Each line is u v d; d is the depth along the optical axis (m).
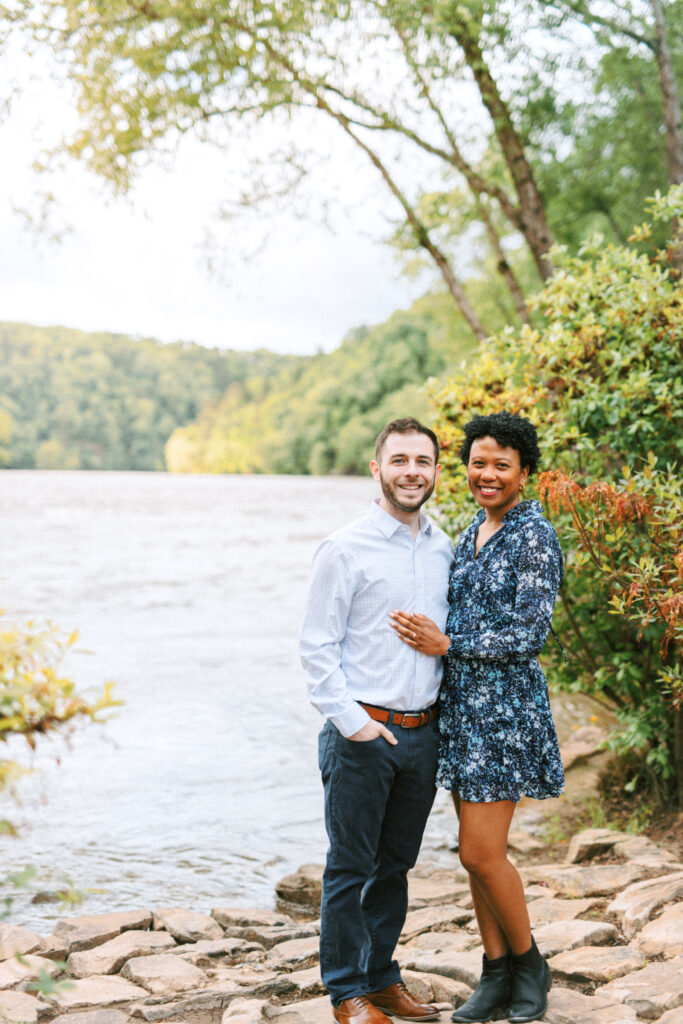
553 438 4.92
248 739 7.72
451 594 2.97
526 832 5.58
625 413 4.82
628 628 5.29
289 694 9.23
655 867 4.28
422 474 2.87
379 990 2.98
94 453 116.31
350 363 89.62
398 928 3.01
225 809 6.11
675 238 5.14
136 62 6.61
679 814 5.16
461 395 5.30
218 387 125.44
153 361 122.56
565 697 8.90
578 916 3.83
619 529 4.38
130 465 117.62
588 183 9.50
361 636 2.85
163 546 25.02
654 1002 2.87
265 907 4.68
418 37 6.50
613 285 5.17
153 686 9.38
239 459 99.94
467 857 2.81
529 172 7.21
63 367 117.69
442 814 6.21
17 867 5.09
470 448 3.00
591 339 5.01
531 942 2.90
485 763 2.77
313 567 2.88
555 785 2.82
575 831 5.45
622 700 5.71
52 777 6.70
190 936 4.07
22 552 22.86
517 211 7.51
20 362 115.38
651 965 3.20
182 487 68.06
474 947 3.61
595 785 6.21
